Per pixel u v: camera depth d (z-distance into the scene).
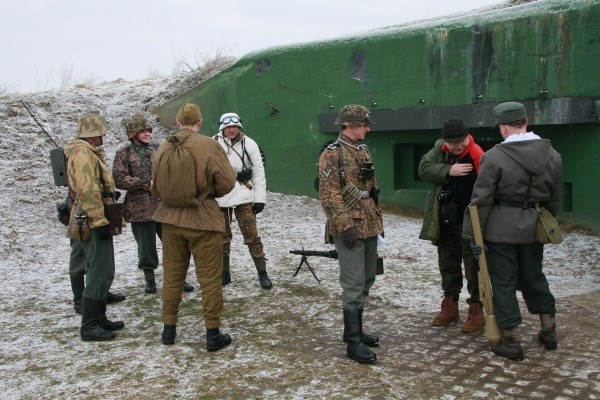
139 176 6.39
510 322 4.46
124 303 6.29
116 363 4.64
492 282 4.56
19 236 8.91
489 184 4.45
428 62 9.77
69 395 4.11
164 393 4.09
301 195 11.75
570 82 8.40
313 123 11.38
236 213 6.65
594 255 7.69
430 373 4.30
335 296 6.28
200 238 4.76
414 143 10.48
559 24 8.41
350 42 10.69
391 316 5.62
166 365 4.57
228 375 4.35
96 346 5.04
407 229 9.51
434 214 5.07
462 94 9.45
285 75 11.60
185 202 4.72
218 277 4.85
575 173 8.64
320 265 7.59
